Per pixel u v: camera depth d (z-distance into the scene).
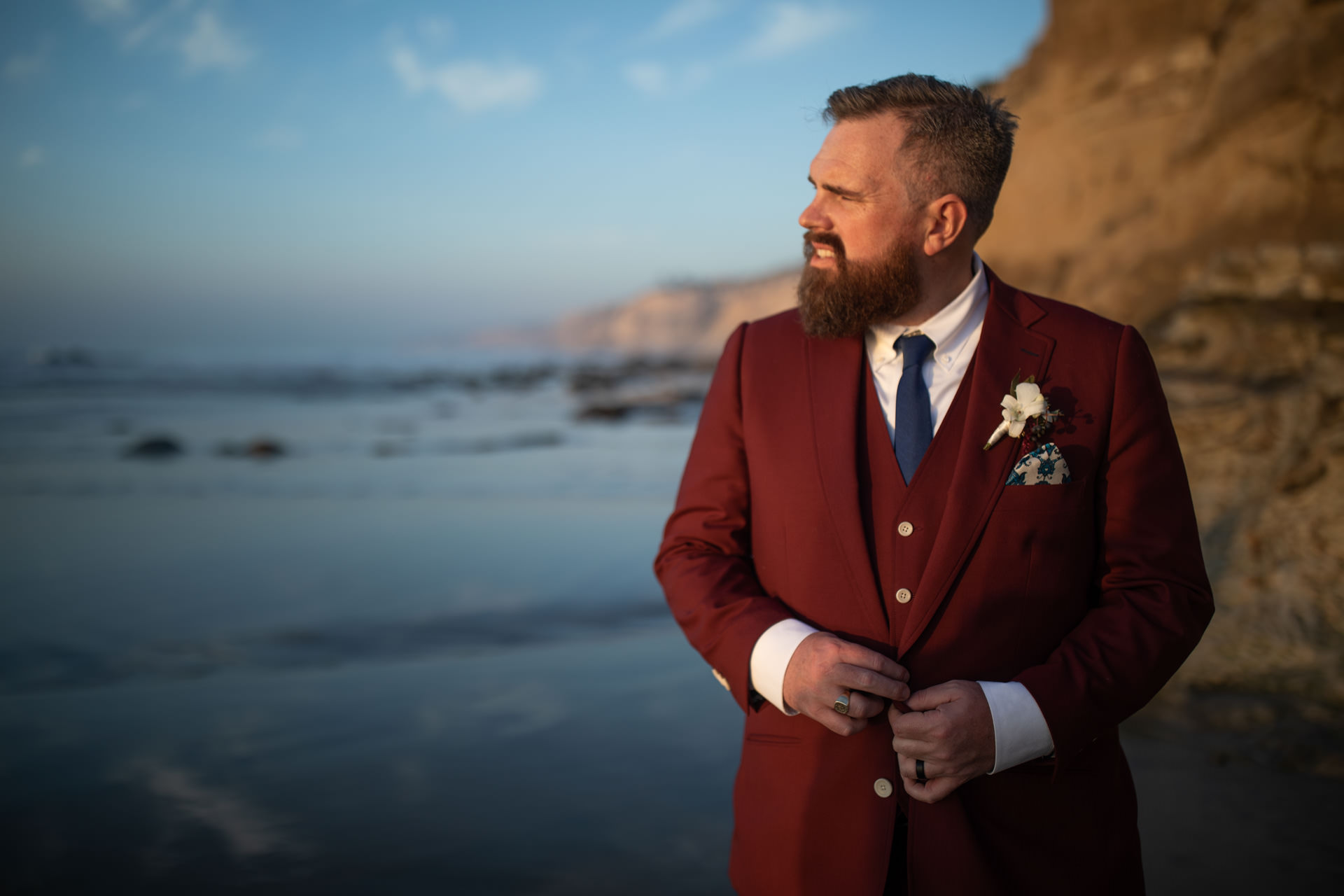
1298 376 5.14
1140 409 1.43
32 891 2.25
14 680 4.01
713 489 1.63
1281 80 8.33
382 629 4.83
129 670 4.15
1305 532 3.52
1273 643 3.11
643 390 31.47
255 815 2.67
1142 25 13.92
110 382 33.03
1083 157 14.36
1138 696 1.31
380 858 2.42
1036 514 1.38
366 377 40.12
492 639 4.65
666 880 2.31
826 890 1.35
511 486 10.45
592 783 2.87
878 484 1.46
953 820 1.30
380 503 9.20
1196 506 3.98
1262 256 6.29
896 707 1.30
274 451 13.51
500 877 2.31
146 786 2.88
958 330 1.52
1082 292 10.88
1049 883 1.34
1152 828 2.29
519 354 127.38
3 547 6.98
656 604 5.34
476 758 3.08
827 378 1.53
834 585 1.43
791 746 1.43
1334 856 2.15
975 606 1.37
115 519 8.26
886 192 1.43
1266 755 2.61
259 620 5.02
